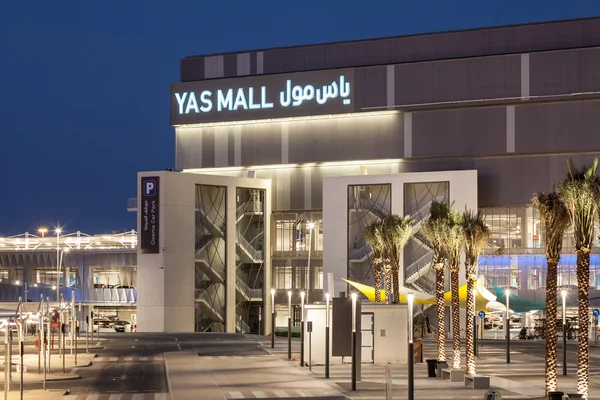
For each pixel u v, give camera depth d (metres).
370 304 62.00
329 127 111.44
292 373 55.12
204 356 69.12
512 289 102.06
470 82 104.75
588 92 100.75
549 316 39.34
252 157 115.06
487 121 104.62
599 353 76.56
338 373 55.12
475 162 105.19
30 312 71.94
